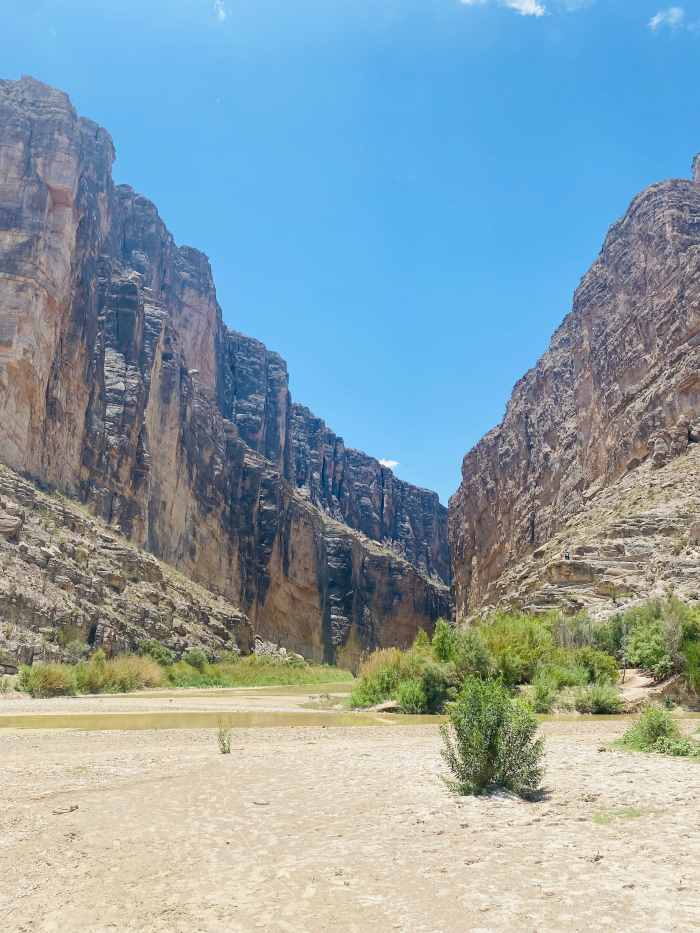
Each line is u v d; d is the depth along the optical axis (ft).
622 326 294.05
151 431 281.54
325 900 19.04
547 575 187.32
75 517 192.03
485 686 35.01
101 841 26.20
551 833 24.68
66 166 219.61
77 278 237.25
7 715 78.02
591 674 107.45
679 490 195.21
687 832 23.68
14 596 135.54
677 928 15.48
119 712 84.84
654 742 47.26
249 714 87.10
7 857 24.39
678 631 97.14
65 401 221.66
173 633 206.90
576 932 15.67
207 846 25.29
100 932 17.69
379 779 37.76
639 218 309.63
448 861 21.91
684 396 230.89
